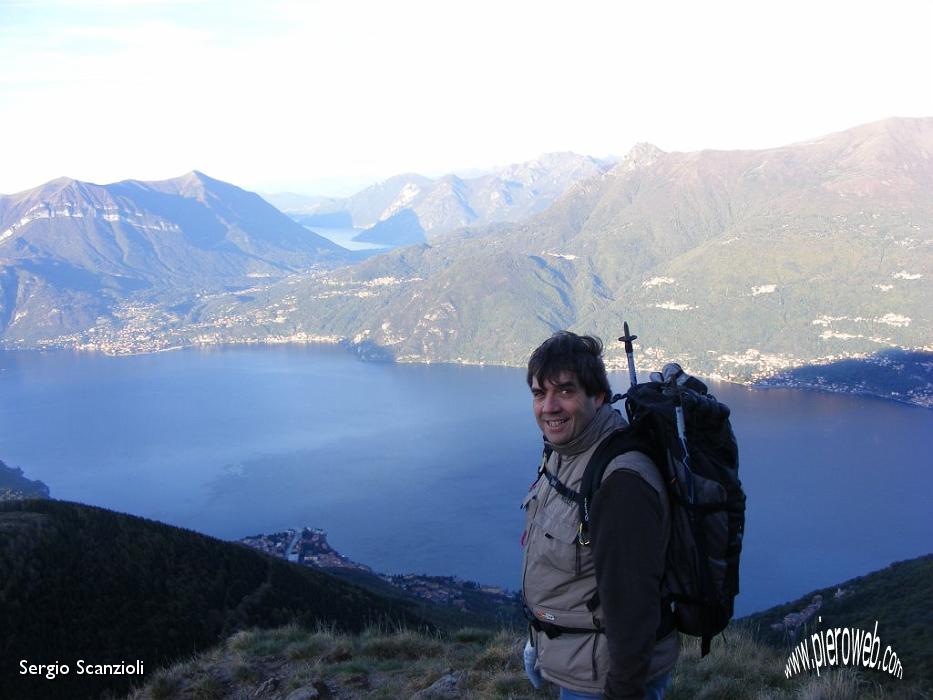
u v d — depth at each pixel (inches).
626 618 136.6
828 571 4795.8
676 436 151.9
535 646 168.1
